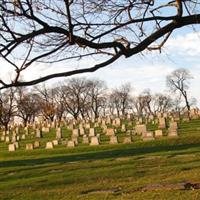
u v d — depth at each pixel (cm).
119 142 3528
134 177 2094
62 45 664
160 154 2806
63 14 664
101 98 12212
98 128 5212
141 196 1614
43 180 2248
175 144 3222
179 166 2252
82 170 2445
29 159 3278
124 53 699
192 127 4228
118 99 12962
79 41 666
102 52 703
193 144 3170
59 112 10788
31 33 625
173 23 726
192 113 5819
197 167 2175
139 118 6291
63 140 4169
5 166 2984
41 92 10506
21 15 617
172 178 1933
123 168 2364
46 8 649
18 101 8025
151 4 748
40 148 3803
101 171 2338
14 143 4125
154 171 2189
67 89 11300
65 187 2039
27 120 9869
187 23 729
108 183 2012
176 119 5256
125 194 1705
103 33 697
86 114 11931
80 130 4656
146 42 714
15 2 611
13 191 2050
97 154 3144
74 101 11281
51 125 6875
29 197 1886
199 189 1636
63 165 2742
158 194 1616
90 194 1809
